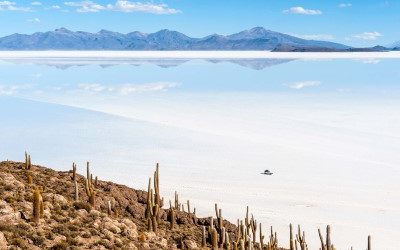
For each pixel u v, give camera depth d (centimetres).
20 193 3544
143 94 18862
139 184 7562
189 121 13038
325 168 8575
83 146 10244
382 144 10362
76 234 3134
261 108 15375
